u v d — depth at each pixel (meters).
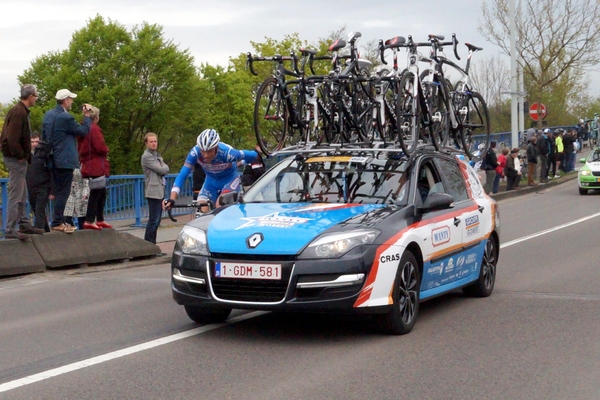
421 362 6.05
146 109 61.19
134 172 61.81
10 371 5.93
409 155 8.07
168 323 7.68
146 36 63.03
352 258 6.40
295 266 6.33
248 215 7.06
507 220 19.41
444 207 7.30
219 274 6.54
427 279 7.43
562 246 14.02
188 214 19.22
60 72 61.44
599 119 60.88
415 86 8.95
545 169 31.56
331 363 6.02
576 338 6.91
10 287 10.44
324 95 9.23
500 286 9.91
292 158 8.34
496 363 6.04
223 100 61.47
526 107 34.09
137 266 12.53
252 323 7.54
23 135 11.06
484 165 26.05
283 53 46.78
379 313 6.62
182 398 5.16
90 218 12.52
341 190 7.64
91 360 6.21
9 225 11.27
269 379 5.59
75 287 10.36
